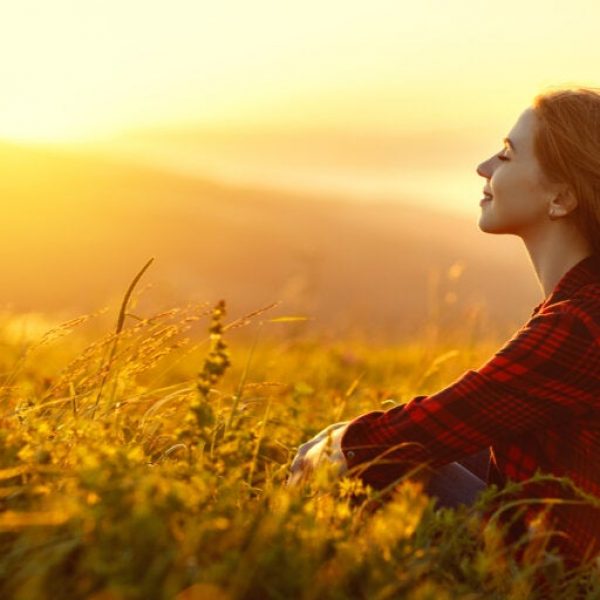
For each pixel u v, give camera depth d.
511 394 3.96
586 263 4.18
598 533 3.87
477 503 3.63
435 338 9.80
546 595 3.73
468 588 3.34
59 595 2.79
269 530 3.09
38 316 8.72
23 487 3.29
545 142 4.23
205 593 2.75
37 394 5.82
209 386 3.68
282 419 5.53
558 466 3.97
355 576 3.09
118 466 3.21
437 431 4.01
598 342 3.90
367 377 9.41
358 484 3.69
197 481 3.33
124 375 4.58
